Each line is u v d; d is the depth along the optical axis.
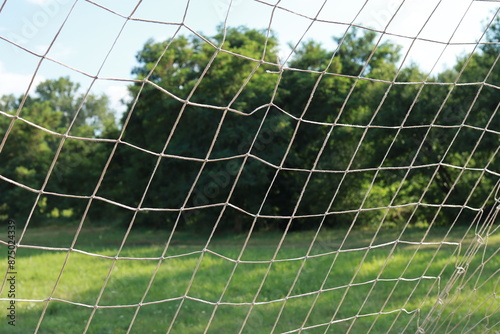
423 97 17.78
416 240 14.97
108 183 24.98
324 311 6.11
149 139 21.91
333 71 21.33
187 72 20.38
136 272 9.53
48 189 24.69
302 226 21.44
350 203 20.48
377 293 6.89
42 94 29.81
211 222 21.20
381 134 18.69
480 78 16.83
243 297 7.12
